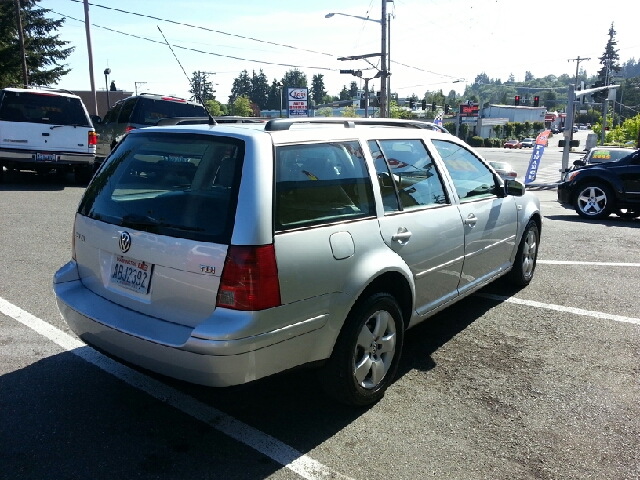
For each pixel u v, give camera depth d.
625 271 7.04
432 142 4.57
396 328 3.83
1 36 40.78
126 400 3.73
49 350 4.43
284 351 3.08
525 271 6.27
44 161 12.86
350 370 3.46
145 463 3.07
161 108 13.65
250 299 2.89
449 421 3.54
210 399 3.79
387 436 3.37
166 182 3.35
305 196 3.25
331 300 3.27
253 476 2.98
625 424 3.54
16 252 7.17
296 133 3.38
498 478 2.99
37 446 3.19
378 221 3.66
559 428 3.48
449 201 4.49
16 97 12.54
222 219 3.00
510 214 5.54
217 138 3.29
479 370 4.26
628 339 4.88
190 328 3.04
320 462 3.11
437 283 4.32
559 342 4.80
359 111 70.94
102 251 3.53
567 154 26.20
